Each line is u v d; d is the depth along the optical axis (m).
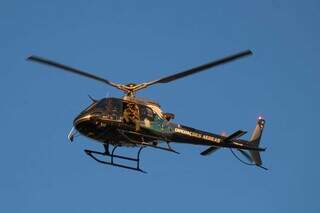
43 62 109.19
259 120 142.38
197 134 130.50
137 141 121.44
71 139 120.50
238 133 132.00
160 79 117.44
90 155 118.75
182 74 114.12
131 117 119.88
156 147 122.12
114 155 120.00
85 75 114.31
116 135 119.12
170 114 125.75
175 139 128.25
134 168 121.00
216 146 133.75
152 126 122.19
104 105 118.44
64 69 111.75
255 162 139.88
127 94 121.31
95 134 118.50
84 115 117.31
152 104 124.38
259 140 141.00
